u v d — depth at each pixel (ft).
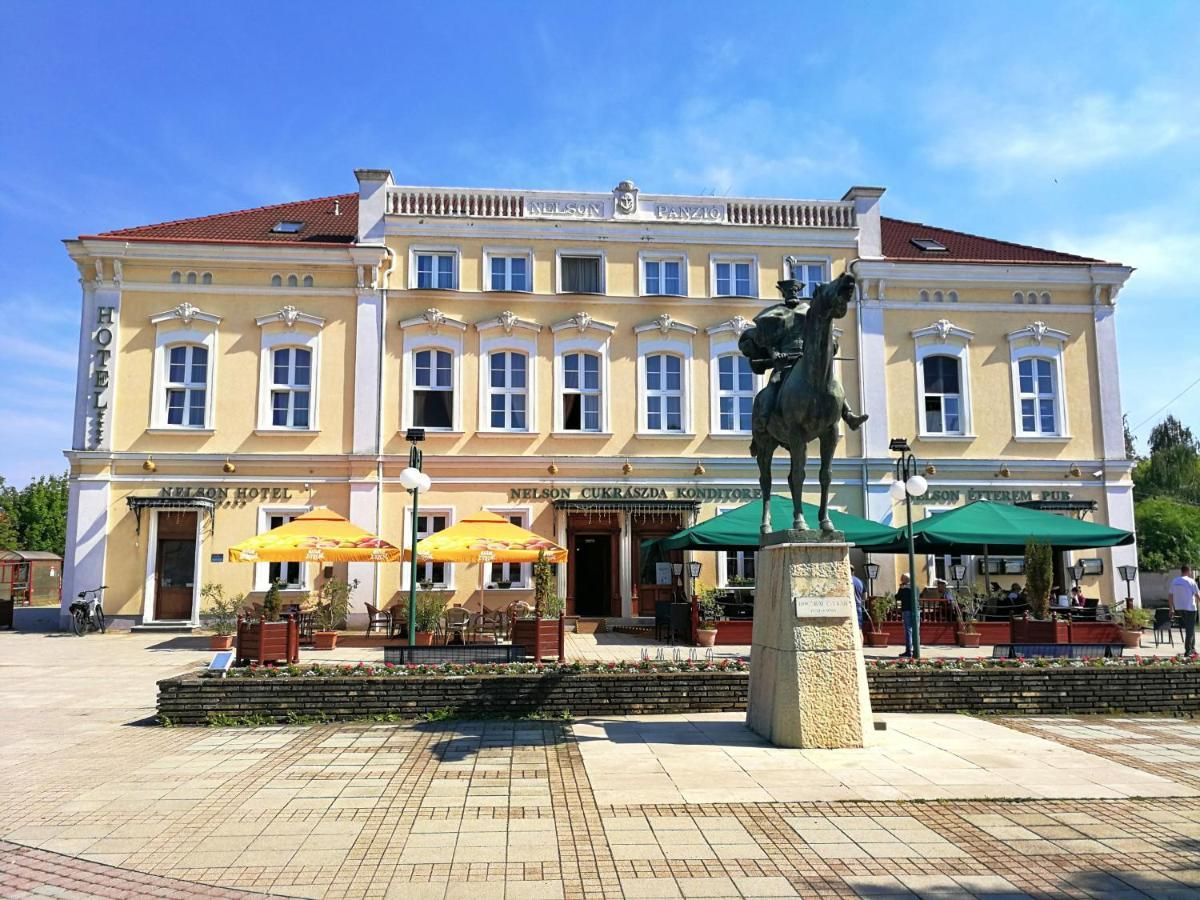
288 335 82.38
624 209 88.12
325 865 19.61
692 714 36.86
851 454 87.20
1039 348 90.17
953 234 103.60
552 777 26.81
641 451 85.46
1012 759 29.17
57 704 41.04
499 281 86.07
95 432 79.00
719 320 87.61
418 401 83.92
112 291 81.00
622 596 82.99
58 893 18.04
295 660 47.88
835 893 18.13
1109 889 18.38
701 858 20.06
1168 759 29.43
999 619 73.15
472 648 41.57
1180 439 219.00
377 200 84.99
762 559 34.04
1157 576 140.26
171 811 23.54
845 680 30.89
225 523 79.71
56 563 168.25
